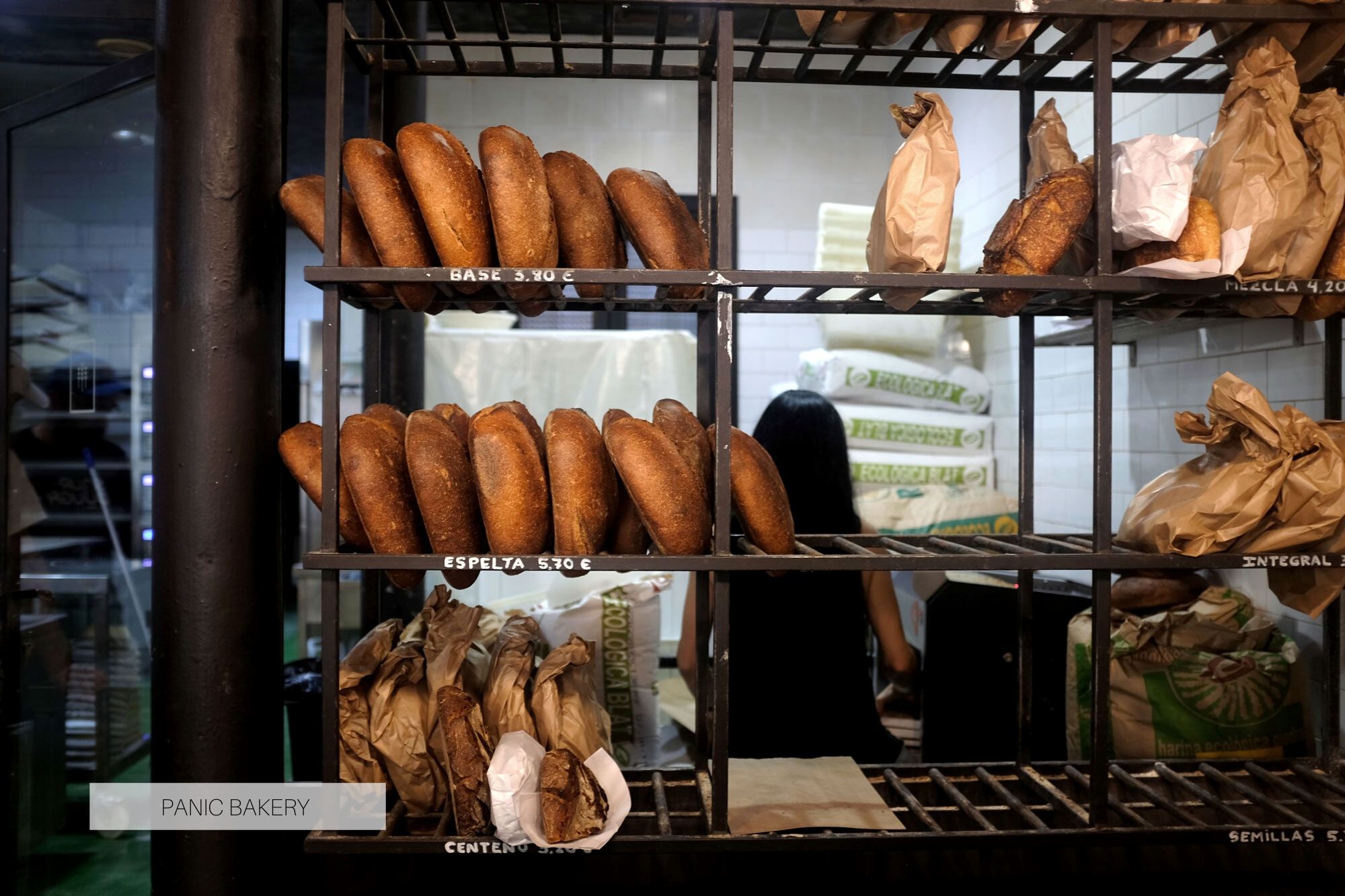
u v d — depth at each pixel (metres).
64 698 2.44
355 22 2.77
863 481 3.31
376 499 1.32
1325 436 1.39
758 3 1.34
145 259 2.43
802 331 4.33
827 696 1.91
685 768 1.66
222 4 1.38
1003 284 1.35
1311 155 1.39
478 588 3.35
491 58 4.20
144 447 2.80
